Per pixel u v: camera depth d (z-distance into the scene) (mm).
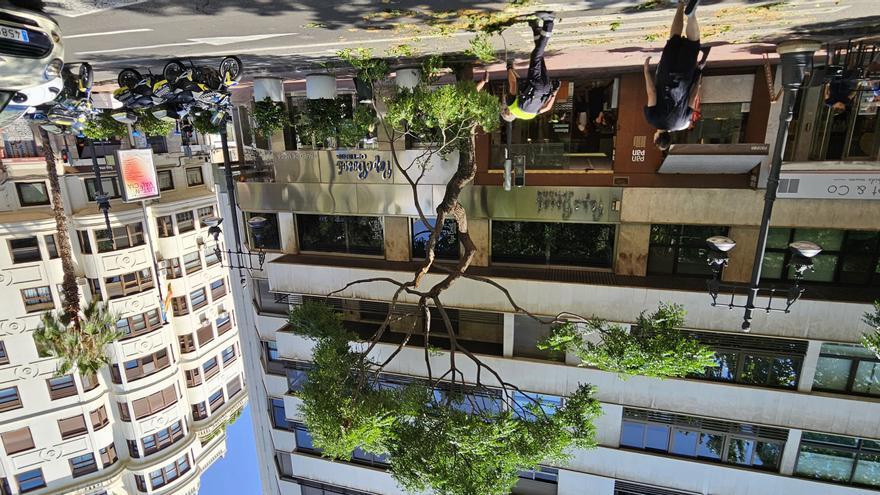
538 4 3902
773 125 8758
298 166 12281
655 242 11125
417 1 3650
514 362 12227
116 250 19766
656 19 4648
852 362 10141
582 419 8766
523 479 13609
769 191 5730
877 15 4578
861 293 9930
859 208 9164
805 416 10461
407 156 11297
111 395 21312
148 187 15266
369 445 7996
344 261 13406
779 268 10516
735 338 10812
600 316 11008
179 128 11312
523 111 5797
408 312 13547
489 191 10898
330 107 9984
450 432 7703
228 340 26484
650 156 9820
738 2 3867
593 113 10023
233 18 3977
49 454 19719
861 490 10609
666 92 3918
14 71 3178
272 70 8641
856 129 8289
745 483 11422
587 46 6664
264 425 16969
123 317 20562
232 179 13047
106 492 21547
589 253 11719
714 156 8453
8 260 17812
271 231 14422
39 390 19172
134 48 5512
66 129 7445
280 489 16750
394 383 13508
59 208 16578
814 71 6730
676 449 11961
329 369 9023
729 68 8828
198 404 24688
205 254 24219
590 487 12680
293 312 10977
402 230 12797
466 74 8344
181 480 23688
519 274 11789
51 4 3121
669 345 8312
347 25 4566
